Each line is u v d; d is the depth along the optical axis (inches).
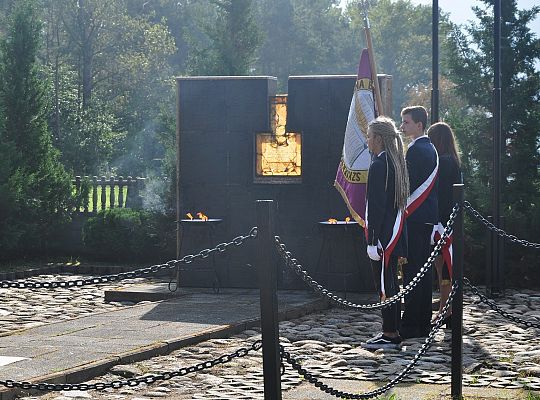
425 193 445.1
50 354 375.2
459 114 757.9
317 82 595.2
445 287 462.9
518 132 714.2
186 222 592.7
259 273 245.0
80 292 642.2
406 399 310.3
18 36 830.5
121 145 1939.0
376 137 422.6
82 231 821.9
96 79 2353.6
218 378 347.9
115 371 357.4
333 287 587.5
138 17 2586.1
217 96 610.9
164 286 630.5
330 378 349.4
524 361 383.2
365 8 539.2
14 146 807.1
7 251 802.8
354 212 550.0
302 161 597.3
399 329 442.0
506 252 656.4
